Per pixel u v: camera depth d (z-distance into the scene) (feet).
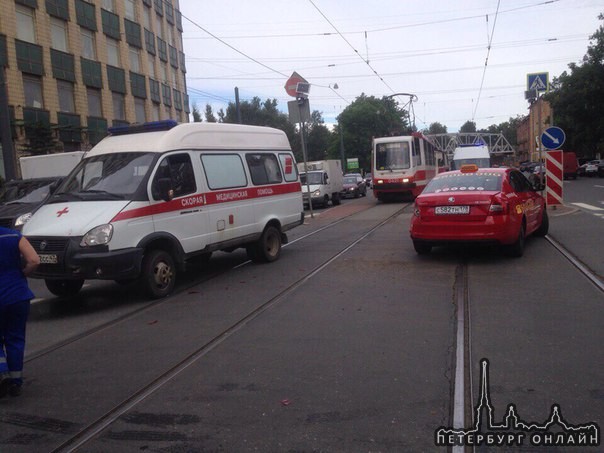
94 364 18.29
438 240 32.27
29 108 83.71
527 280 27.02
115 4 108.17
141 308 25.82
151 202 27.37
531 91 60.95
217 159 32.76
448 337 19.08
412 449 11.86
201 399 14.89
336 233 50.55
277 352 18.38
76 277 24.98
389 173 89.76
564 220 49.14
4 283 15.65
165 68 131.75
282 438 12.54
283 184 38.73
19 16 82.99
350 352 18.02
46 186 49.70
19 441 13.00
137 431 13.21
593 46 144.15
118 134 31.73
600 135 153.38
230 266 36.32
